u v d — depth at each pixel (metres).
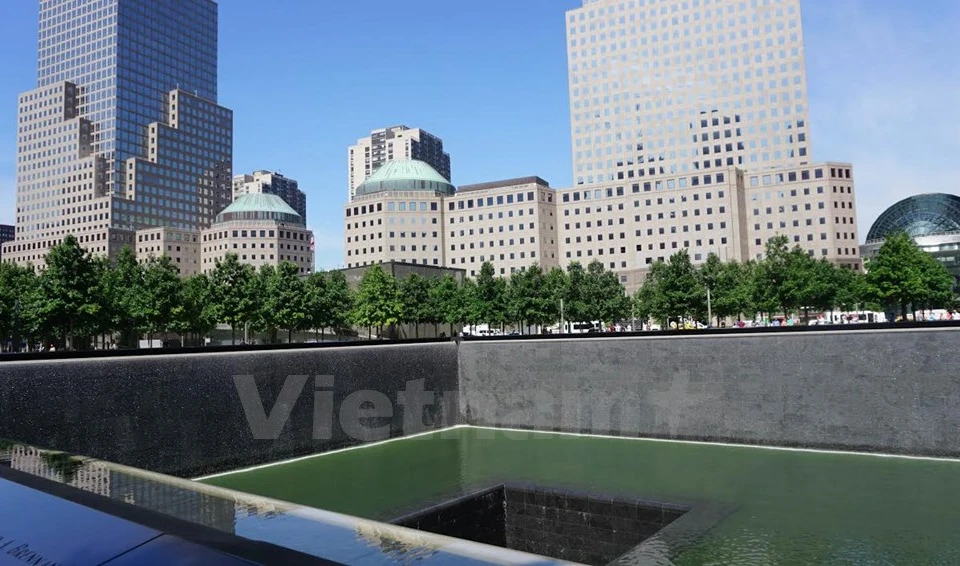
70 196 177.50
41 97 185.62
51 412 18.05
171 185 188.12
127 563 3.09
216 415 21.88
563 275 77.62
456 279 86.31
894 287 58.41
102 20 185.12
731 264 79.69
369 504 17.92
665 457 22.52
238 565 2.96
